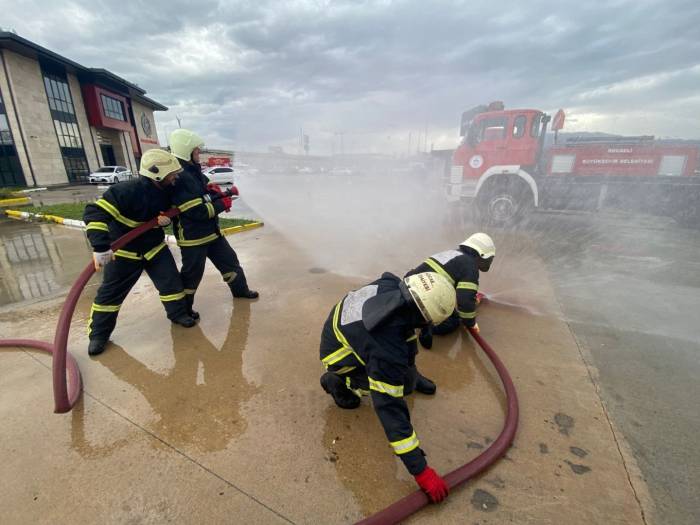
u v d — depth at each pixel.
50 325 3.25
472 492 1.65
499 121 7.43
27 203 12.84
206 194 3.13
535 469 1.76
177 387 2.35
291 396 2.27
